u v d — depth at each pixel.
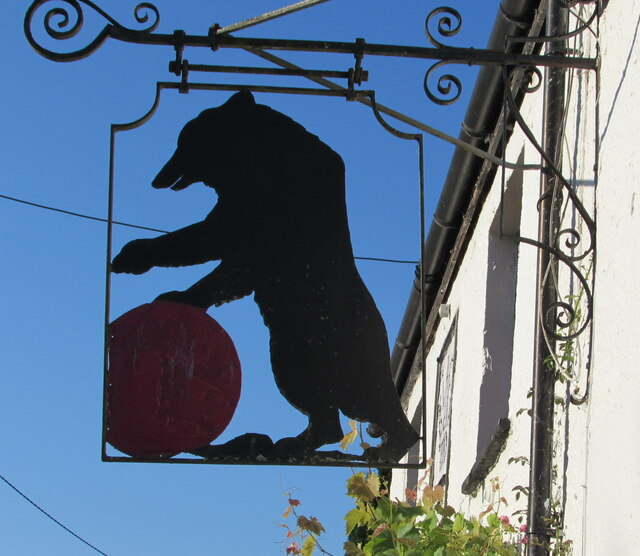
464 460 6.55
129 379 4.15
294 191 4.46
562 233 4.44
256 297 4.34
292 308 4.34
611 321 4.17
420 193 4.39
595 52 4.68
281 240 4.40
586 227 4.56
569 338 4.31
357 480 4.88
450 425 7.11
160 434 4.12
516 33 6.17
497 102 6.58
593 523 4.15
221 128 4.52
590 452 4.26
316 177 4.49
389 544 4.79
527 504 4.98
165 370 4.17
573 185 4.78
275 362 4.30
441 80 4.45
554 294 4.75
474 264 7.13
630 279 4.04
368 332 4.34
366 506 4.98
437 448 7.54
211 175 4.46
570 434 4.51
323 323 4.34
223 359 4.21
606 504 4.04
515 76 6.24
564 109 4.91
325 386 4.28
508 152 6.50
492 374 6.49
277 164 4.50
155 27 4.34
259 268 4.36
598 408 4.22
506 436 5.76
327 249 4.41
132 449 4.11
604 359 4.20
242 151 4.50
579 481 4.37
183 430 4.13
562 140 4.90
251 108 4.54
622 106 4.30
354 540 5.99
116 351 4.18
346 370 4.30
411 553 4.69
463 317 7.24
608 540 3.99
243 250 4.37
